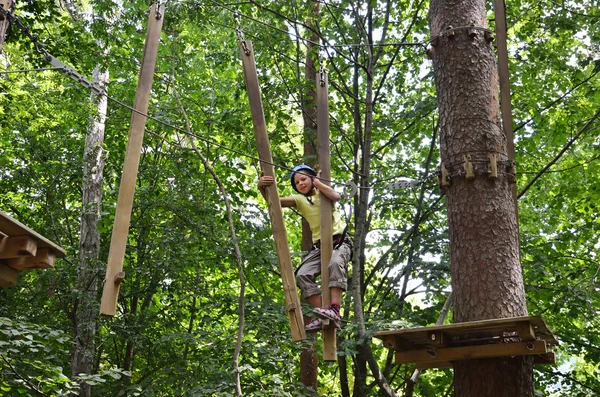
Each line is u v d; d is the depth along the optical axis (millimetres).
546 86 13398
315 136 12984
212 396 10094
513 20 12828
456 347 5832
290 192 15367
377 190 13203
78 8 14648
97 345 12344
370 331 9547
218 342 10078
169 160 13523
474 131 6598
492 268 6137
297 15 12305
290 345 10117
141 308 14086
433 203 13289
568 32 12773
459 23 7027
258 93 5969
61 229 12969
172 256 11789
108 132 14492
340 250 5906
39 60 12109
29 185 12758
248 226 11820
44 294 11945
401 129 13320
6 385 8117
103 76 14391
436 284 12430
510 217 6395
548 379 12758
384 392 10859
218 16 12320
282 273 5613
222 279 13367
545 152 14211
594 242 13320
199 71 14234
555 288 12156
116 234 4934
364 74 13750
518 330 5234
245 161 14648
